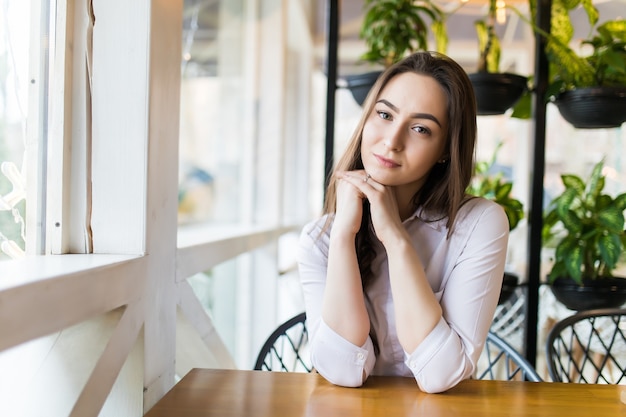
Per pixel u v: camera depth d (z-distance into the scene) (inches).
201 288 91.4
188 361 68.1
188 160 88.2
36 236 42.6
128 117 45.2
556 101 83.0
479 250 48.9
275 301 130.4
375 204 48.3
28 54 40.5
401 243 47.3
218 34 102.2
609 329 97.9
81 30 44.8
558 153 156.2
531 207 84.1
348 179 50.1
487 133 186.2
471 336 46.4
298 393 44.3
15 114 38.9
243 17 122.4
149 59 45.0
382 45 89.4
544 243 94.9
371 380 48.4
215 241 71.1
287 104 174.1
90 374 36.9
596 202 85.0
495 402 43.1
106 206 45.4
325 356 46.1
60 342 39.2
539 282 84.2
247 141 129.5
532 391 46.1
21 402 35.4
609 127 82.0
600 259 84.1
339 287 47.4
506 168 185.6
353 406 41.4
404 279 46.3
